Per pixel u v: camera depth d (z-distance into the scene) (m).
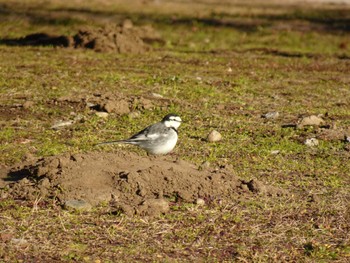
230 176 13.23
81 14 40.06
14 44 31.42
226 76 24.69
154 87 22.20
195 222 11.80
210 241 11.23
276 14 42.75
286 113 19.52
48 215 11.82
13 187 12.65
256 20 40.22
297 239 11.43
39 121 18.00
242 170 14.38
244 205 12.45
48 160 13.16
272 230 11.66
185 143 16.20
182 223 11.74
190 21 39.25
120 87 22.06
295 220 12.05
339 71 26.88
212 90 21.91
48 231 11.34
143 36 32.56
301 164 14.93
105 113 18.55
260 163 14.89
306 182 13.76
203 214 12.06
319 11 44.81
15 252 10.63
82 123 17.80
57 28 36.62
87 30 30.52
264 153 15.61
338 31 37.91
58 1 44.00
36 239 11.06
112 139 16.42
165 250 10.90
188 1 48.50
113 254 10.69
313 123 18.06
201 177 12.86
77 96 20.58
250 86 23.00
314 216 12.21
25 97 20.42
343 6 47.84
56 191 12.31
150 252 10.80
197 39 35.09
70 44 30.30
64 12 40.25
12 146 15.79
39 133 16.94
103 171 12.81
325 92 22.61
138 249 10.88
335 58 30.44
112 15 40.47
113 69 25.16
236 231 11.59
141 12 42.09
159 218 11.87
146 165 13.21
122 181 12.52
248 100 20.97
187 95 21.22
